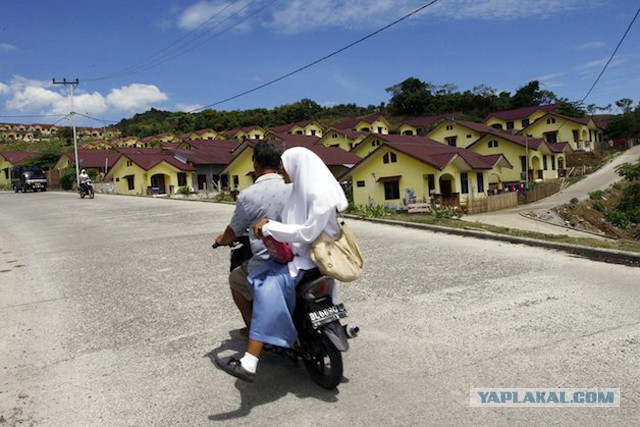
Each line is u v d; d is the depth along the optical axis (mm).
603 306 5086
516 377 3738
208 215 15852
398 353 4270
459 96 83312
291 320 3533
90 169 45906
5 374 4332
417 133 67125
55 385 4074
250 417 3422
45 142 87750
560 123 55781
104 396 3840
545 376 3730
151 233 12422
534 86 79438
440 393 3574
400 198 29453
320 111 99312
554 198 33938
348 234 3715
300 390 3773
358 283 6473
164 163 38688
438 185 28031
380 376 3881
